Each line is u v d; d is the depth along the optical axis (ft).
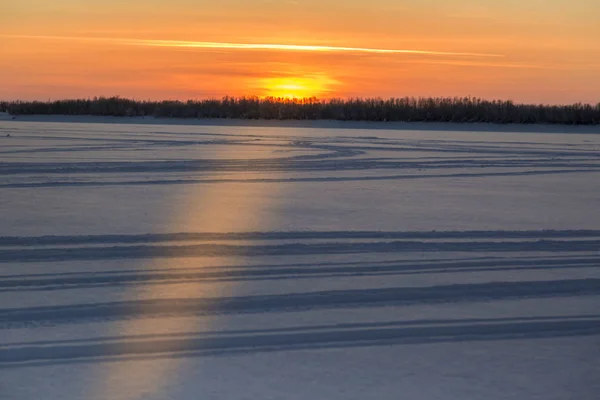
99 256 30.94
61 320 22.45
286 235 35.81
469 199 48.88
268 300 24.89
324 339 21.22
